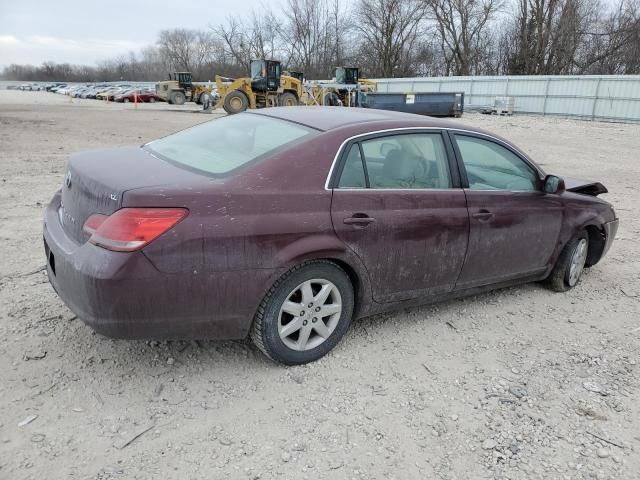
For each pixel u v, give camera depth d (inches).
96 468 94.8
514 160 167.5
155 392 117.3
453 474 99.4
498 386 128.5
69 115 1074.1
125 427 105.9
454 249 148.6
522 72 1979.6
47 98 2395.4
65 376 120.5
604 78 1262.3
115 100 2158.0
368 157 133.8
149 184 109.6
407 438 108.3
